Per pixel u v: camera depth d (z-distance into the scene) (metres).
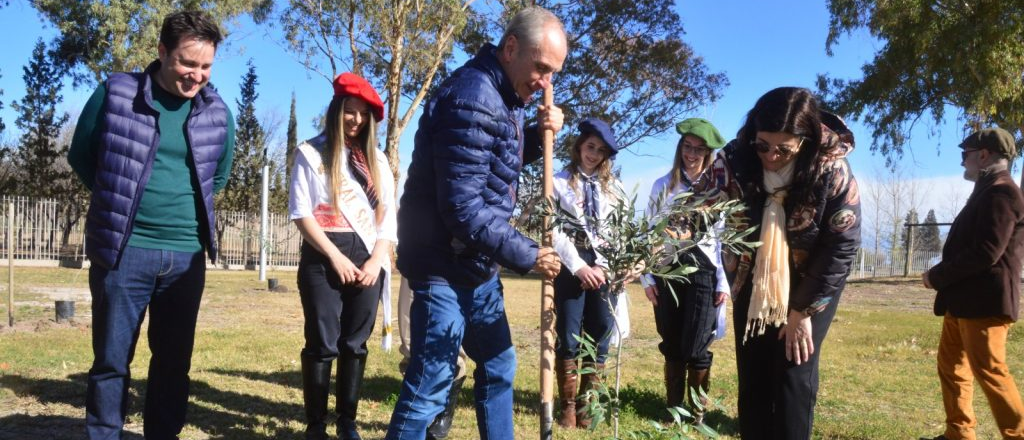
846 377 6.77
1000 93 20.42
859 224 2.87
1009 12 20.55
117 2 24.48
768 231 2.91
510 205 2.92
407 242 2.90
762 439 3.17
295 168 3.93
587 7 32.41
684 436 2.73
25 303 11.67
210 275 21.45
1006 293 4.07
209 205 3.59
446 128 2.65
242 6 24.31
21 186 32.50
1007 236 4.00
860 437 4.65
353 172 4.00
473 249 2.78
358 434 4.20
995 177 4.17
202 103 3.55
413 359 2.88
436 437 4.21
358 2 22.36
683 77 33.47
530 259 2.71
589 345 2.82
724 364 7.23
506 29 2.80
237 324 9.86
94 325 3.38
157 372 3.59
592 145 4.38
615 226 2.78
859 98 24.80
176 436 3.64
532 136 3.34
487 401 3.06
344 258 3.86
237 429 4.34
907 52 22.92
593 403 2.79
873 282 24.55
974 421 4.43
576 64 32.47
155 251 3.42
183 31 3.27
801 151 2.82
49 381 5.32
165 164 3.43
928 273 4.41
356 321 4.06
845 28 23.50
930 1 21.19
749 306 2.99
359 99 3.95
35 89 32.50
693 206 2.78
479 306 2.98
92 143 3.41
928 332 10.36
